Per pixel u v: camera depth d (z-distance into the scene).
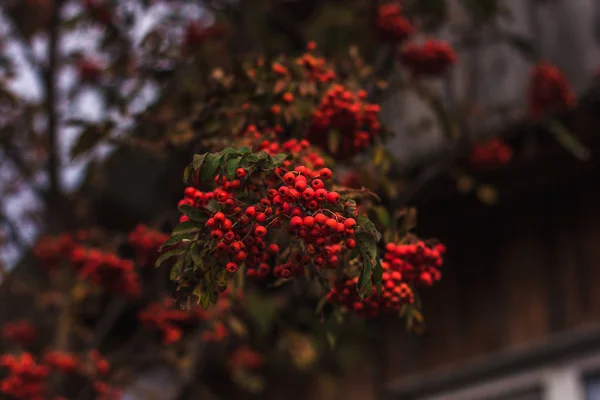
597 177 4.52
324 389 4.97
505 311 4.62
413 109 5.19
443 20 4.36
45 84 4.44
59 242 4.27
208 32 4.00
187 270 1.78
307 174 1.73
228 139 2.37
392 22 3.65
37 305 4.64
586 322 4.27
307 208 1.68
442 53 3.63
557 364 4.26
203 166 1.76
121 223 5.54
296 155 2.06
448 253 4.98
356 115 2.32
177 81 3.36
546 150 4.28
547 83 4.02
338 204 1.71
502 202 4.84
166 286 3.52
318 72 2.46
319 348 4.19
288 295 3.57
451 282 4.91
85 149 2.90
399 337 4.96
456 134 3.41
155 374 5.58
